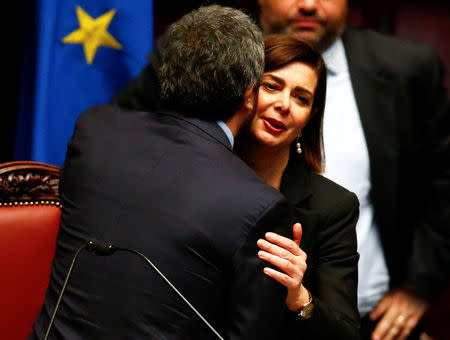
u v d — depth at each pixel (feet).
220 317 15.12
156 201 15.07
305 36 26.84
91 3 28.17
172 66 16.38
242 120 16.97
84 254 15.39
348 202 19.38
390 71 26.71
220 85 16.03
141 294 14.47
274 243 15.02
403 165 26.99
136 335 14.32
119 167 15.90
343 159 26.63
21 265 18.33
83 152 16.70
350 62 26.94
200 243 14.52
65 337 14.94
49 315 15.74
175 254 14.55
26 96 28.09
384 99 26.61
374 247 26.99
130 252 14.83
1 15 31.40
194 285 14.53
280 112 18.04
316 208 19.07
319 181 19.79
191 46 16.10
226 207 14.71
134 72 28.99
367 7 44.62
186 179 15.19
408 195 27.76
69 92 27.84
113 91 28.78
